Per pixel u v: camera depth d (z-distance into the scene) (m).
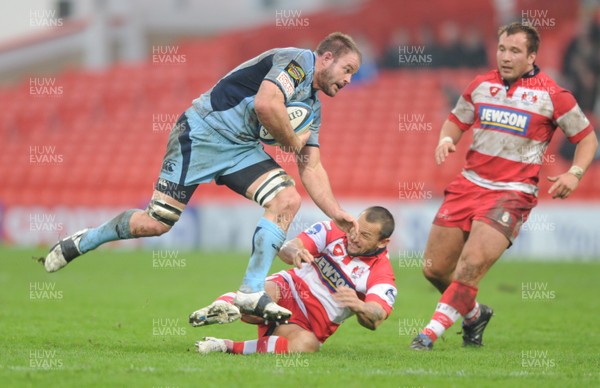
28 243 87.06
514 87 28.94
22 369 21.78
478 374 22.36
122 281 53.47
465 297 27.94
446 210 29.69
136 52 127.06
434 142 96.50
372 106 101.88
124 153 104.56
